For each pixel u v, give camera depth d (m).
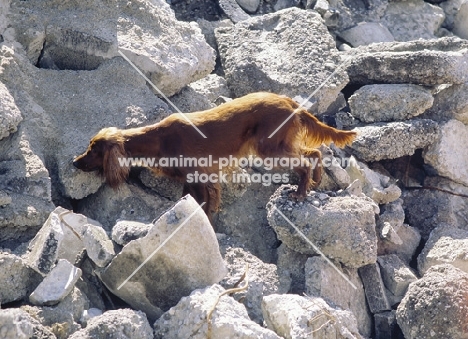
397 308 10.73
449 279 10.34
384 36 15.97
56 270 9.57
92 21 12.70
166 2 15.18
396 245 12.03
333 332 9.62
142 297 9.97
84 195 11.31
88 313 9.58
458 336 10.09
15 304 9.62
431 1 17.42
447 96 13.56
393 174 13.26
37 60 12.70
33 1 12.81
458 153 13.27
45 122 11.49
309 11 14.40
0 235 10.41
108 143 11.07
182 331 9.29
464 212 13.04
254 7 15.88
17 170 10.76
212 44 14.53
